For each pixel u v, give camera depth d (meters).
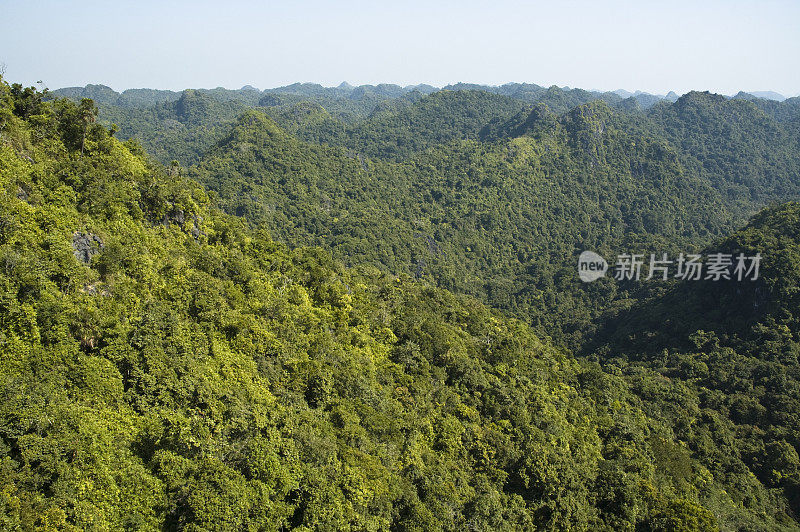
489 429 46.47
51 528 20.45
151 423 28.27
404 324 56.47
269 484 27.53
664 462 58.25
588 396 68.88
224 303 40.25
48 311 28.36
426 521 32.50
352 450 33.34
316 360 41.56
